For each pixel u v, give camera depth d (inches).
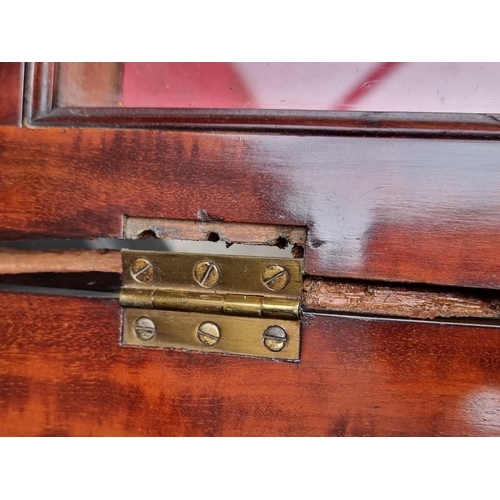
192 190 7.2
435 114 6.8
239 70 7.7
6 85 7.5
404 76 7.4
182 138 7.2
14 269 7.7
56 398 7.7
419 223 6.8
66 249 7.7
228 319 7.3
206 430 7.4
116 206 7.4
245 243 7.2
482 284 6.7
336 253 7.0
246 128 7.1
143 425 7.5
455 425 6.9
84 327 7.6
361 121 6.9
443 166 6.7
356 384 7.1
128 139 7.3
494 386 6.8
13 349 7.7
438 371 6.9
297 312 7.0
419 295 7.0
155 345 7.5
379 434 7.1
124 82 8.0
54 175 7.5
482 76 7.2
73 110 7.5
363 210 6.9
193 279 7.3
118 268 7.6
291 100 7.6
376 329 7.0
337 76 7.5
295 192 7.1
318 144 7.0
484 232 6.7
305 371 7.2
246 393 7.3
